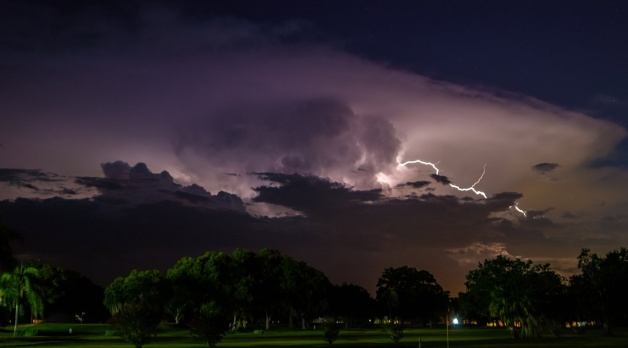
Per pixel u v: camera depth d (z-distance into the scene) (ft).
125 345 215.92
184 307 395.34
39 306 290.76
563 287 305.53
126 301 364.79
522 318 276.62
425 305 575.79
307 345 217.15
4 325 334.24
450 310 578.66
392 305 556.92
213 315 200.75
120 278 374.43
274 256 456.86
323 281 472.85
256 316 486.79
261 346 210.18
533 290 274.57
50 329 320.91
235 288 402.52
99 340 250.16
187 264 403.54
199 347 203.51
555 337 282.97
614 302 323.98
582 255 331.98
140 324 172.35
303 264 463.83
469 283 300.20
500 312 278.67
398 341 233.76
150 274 375.04
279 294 438.81
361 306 574.97
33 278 287.89
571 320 319.27
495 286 279.28
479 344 219.00
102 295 570.05
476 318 578.66
